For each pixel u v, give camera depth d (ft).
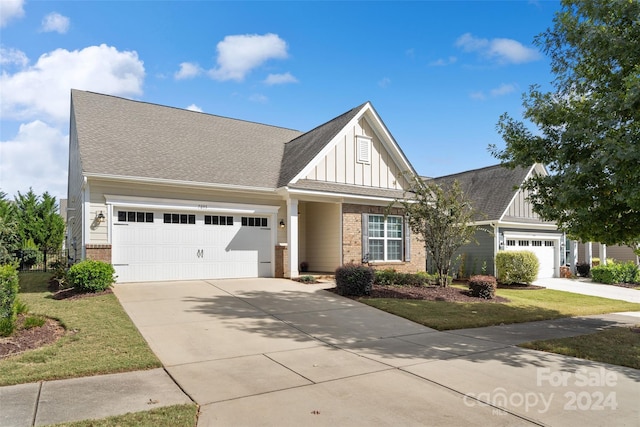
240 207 48.98
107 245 40.81
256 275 50.26
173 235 45.14
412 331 29.35
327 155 53.06
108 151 44.14
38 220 81.71
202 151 52.19
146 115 55.31
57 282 44.42
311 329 28.43
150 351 21.63
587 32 29.25
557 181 29.58
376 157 57.93
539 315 37.45
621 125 27.25
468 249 73.05
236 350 22.90
